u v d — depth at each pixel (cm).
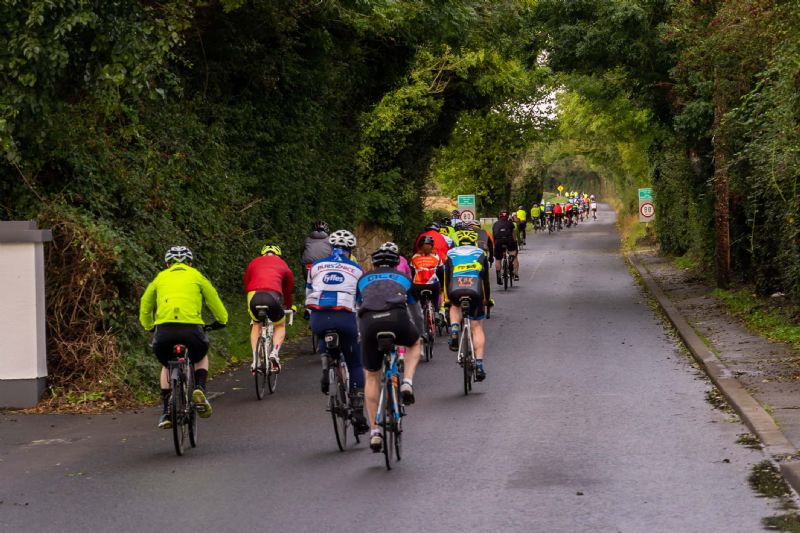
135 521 881
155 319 1218
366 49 3403
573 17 3148
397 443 1100
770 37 2122
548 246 6638
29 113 1541
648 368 1789
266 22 2356
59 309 1571
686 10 2731
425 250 2030
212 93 2461
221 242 2334
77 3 1479
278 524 859
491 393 1562
